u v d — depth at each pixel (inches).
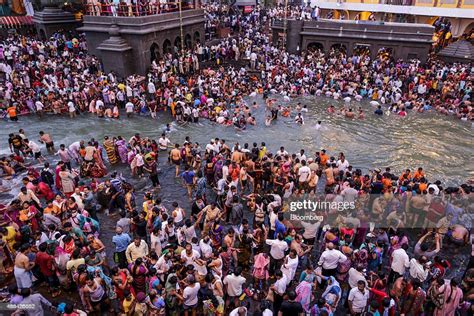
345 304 331.3
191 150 577.6
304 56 1263.5
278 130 790.5
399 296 318.3
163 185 556.1
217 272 323.0
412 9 1357.0
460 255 412.5
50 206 412.8
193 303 296.2
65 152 573.6
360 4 1451.8
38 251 340.2
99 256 344.2
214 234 382.3
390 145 727.7
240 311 269.7
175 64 1046.4
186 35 1189.1
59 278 338.6
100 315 315.9
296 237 368.2
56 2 1257.4
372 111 919.0
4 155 630.5
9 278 365.1
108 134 737.6
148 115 848.3
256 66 1184.8
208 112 836.6
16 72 928.9
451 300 295.1
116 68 979.9
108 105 858.8
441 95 970.7
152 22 989.2
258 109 916.6
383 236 380.5
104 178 571.5
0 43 1143.6
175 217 406.0
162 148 665.0
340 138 756.0
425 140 754.2
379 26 1192.8
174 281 297.0
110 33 954.7
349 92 1014.4
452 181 597.0
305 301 297.7
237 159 546.9
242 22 1644.9
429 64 1148.5
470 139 761.6
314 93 1042.7
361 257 342.0
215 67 1184.8
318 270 339.9
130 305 289.6
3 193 518.0
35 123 778.8
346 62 1187.3
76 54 1128.8
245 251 366.3
